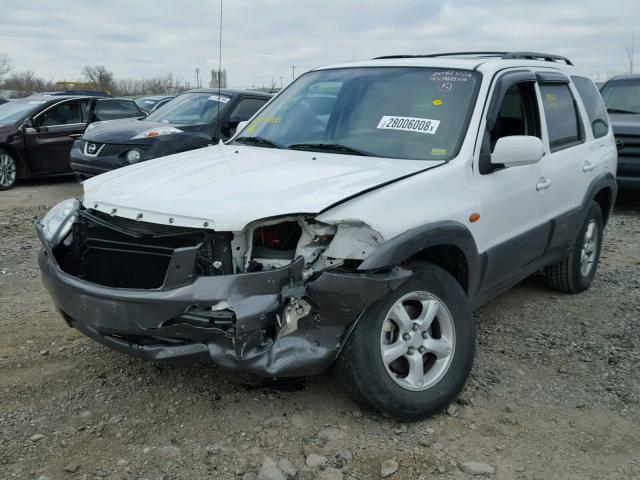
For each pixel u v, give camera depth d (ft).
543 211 15.84
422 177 12.03
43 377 13.26
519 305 18.48
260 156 13.75
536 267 16.61
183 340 10.65
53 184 42.04
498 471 10.55
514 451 11.12
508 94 15.02
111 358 14.17
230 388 12.82
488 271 13.78
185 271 10.30
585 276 19.38
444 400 11.94
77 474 10.12
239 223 10.39
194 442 11.05
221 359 10.32
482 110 13.74
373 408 11.41
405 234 11.05
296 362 10.51
